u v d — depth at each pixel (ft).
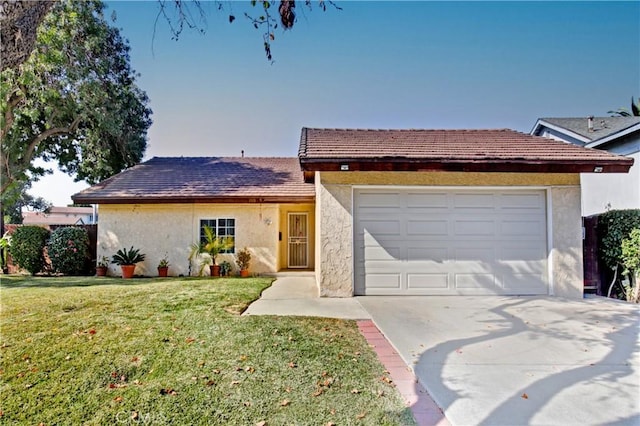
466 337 18.21
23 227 44.27
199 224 44.34
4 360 14.52
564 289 28.27
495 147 29.99
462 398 11.96
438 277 28.50
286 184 47.06
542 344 17.17
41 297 26.14
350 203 28.14
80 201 42.75
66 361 14.48
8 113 44.52
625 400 11.80
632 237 27.55
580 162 26.63
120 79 62.59
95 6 53.57
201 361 14.65
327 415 10.97
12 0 8.87
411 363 14.83
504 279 28.68
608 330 19.42
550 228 28.66
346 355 15.62
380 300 26.73
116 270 43.91
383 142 31.35
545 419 10.69
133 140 64.59
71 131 59.47
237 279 38.14
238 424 10.53
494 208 28.94
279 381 13.08
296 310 23.32
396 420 10.69
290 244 51.67
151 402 11.64
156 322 19.49
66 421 10.67
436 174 28.48
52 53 44.45
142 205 44.21
